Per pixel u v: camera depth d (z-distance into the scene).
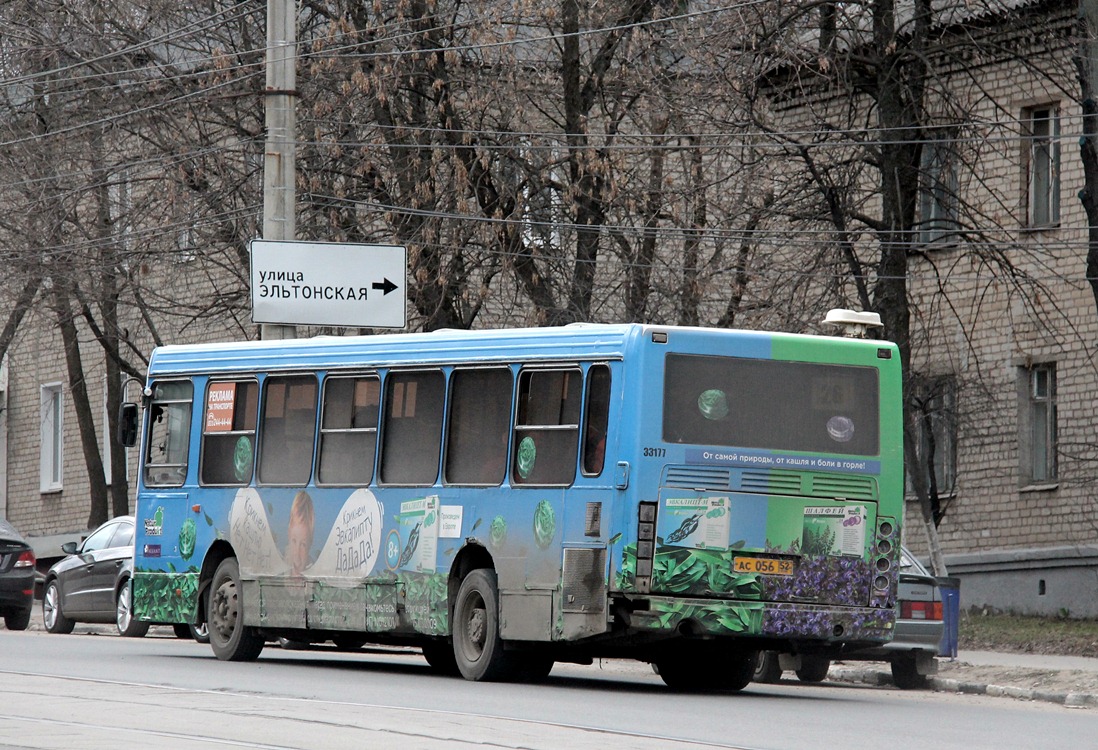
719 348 43.91
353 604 50.31
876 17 69.88
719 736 33.06
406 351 49.81
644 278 74.50
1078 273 86.56
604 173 71.88
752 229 72.19
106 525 78.31
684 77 72.88
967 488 91.81
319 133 76.12
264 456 53.94
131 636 74.38
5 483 136.50
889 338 71.38
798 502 44.12
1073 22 75.31
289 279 66.88
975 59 83.25
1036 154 88.56
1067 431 87.19
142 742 30.62
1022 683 55.50
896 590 44.94
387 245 68.31
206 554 55.59
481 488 46.72
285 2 66.69
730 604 43.25
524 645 45.81
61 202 83.00
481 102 74.38
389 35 74.81
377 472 50.00
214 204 78.69
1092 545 84.25
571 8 74.62
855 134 71.81
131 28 81.38
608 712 37.62
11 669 47.78
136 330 105.12
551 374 45.41
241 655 54.34
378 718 34.91
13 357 135.50
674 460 43.16
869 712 41.16
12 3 83.19
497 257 74.69
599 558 43.22
